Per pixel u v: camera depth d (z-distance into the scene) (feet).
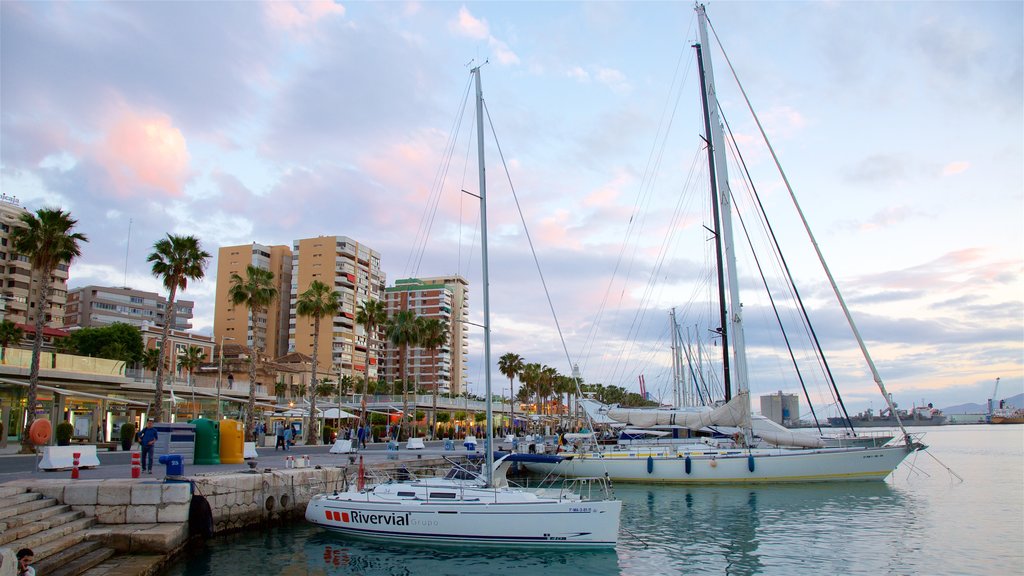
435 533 67.41
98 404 170.81
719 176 125.29
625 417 125.80
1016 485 123.34
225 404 219.41
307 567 58.70
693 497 103.76
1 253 338.13
